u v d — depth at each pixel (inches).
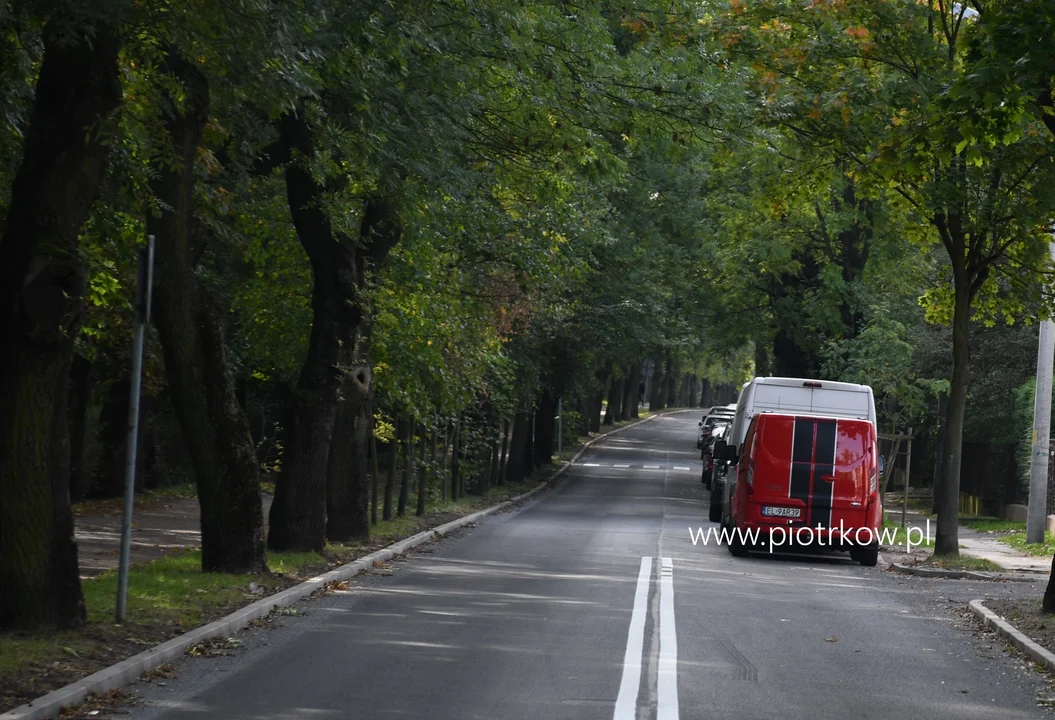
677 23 1327.5
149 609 862.5
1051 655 818.8
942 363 2689.5
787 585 1294.3
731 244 2997.0
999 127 911.0
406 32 1055.6
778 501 1606.8
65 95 746.8
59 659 670.5
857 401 1835.6
